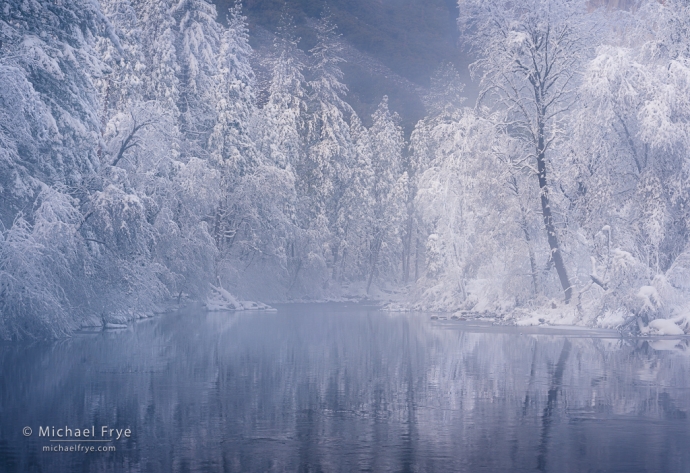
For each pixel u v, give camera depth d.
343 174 73.69
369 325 34.72
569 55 35.41
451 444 9.81
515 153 37.25
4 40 26.31
